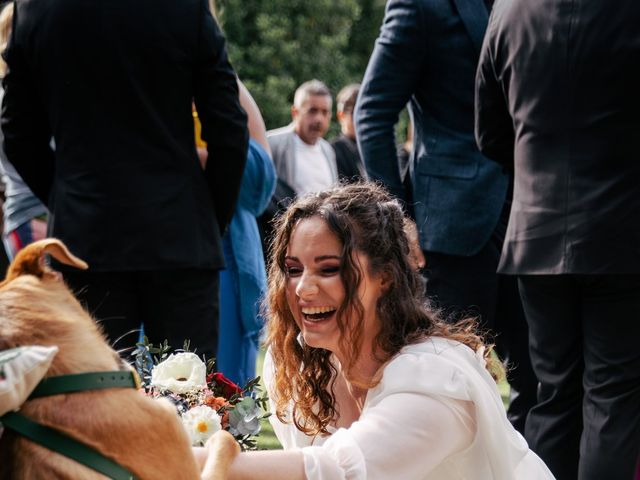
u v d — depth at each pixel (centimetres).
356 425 264
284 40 1900
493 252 481
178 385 284
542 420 410
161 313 431
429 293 486
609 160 377
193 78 433
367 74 497
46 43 424
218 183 443
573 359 402
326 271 271
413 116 504
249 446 288
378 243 274
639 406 378
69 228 421
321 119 789
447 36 479
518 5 401
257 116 526
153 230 420
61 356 215
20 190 518
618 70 373
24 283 223
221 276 505
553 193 387
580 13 379
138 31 418
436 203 482
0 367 200
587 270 376
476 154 481
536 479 289
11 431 210
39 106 446
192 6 428
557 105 386
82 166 423
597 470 378
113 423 213
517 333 482
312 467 253
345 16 1947
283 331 295
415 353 271
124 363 229
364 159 496
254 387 305
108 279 425
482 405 265
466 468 271
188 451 223
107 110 421
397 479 259
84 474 206
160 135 424
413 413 261
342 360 281
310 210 277
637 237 373
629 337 378
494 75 425
